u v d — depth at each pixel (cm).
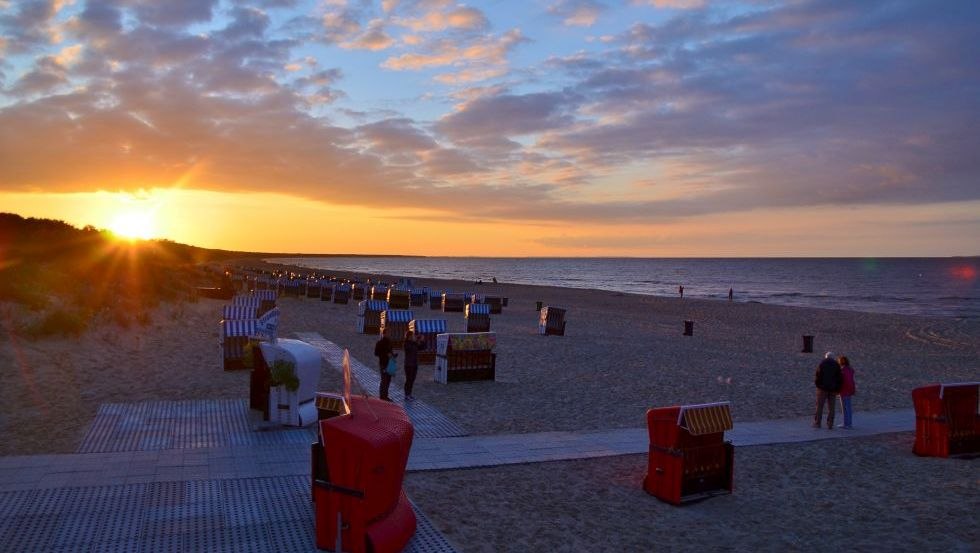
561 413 1399
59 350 1711
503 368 1989
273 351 1166
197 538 699
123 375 1562
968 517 863
